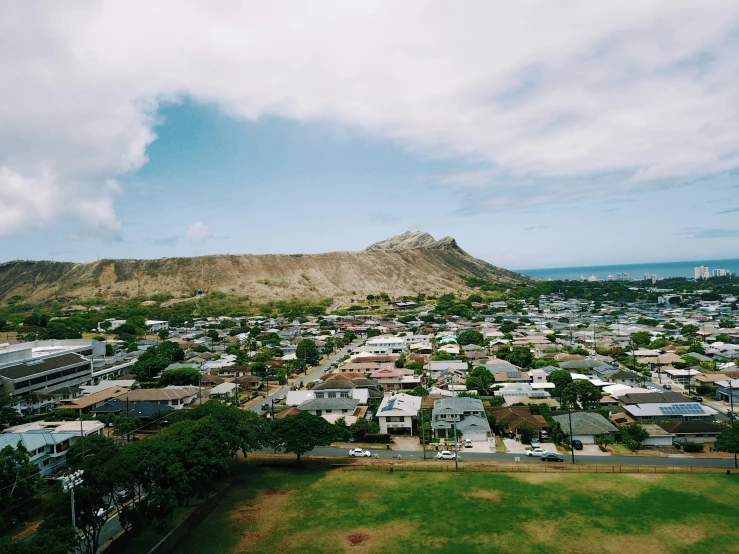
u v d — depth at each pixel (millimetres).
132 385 121625
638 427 78625
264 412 99500
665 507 54000
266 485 63000
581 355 141250
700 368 124375
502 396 102625
